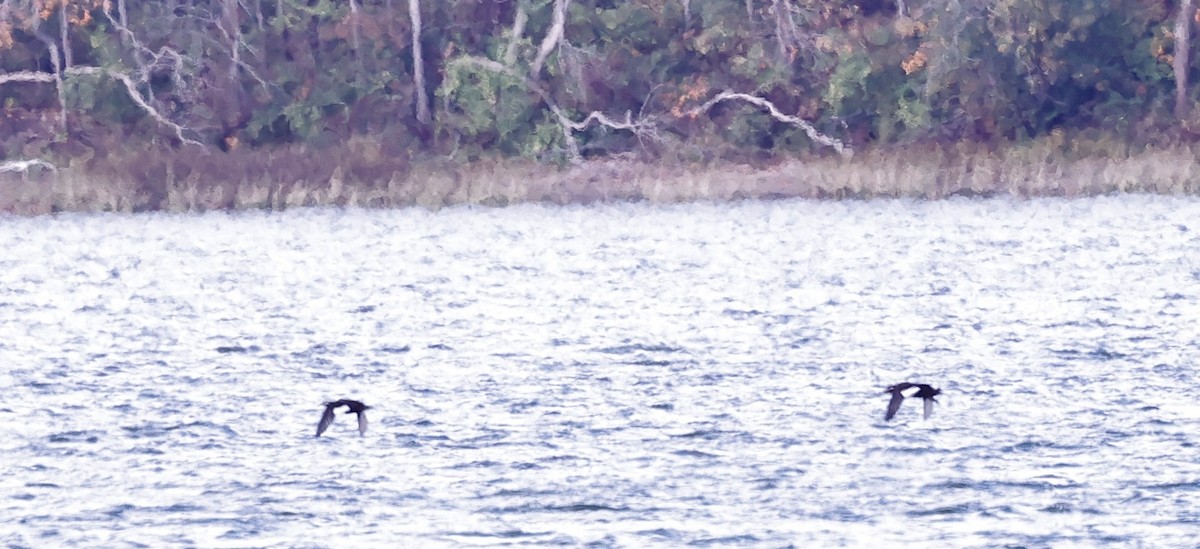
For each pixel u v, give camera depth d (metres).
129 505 74.81
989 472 77.31
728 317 121.56
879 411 89.38
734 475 77.69
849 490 75.06
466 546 68.75
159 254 160.12
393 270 148.25
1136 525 69.88
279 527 71.56
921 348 107.81
